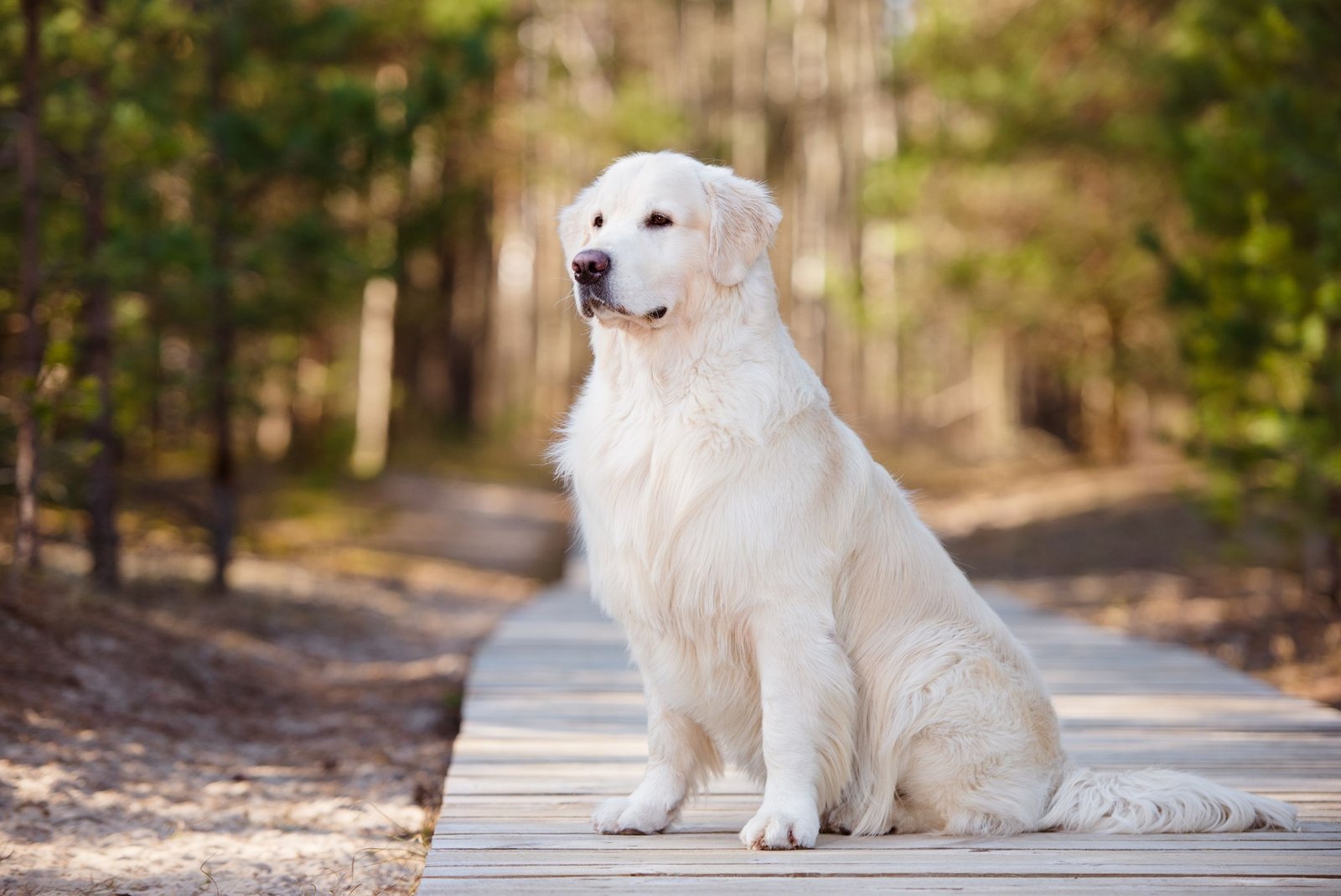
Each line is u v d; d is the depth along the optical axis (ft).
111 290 24.14
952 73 45.11
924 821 10.73
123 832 12.02
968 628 10.87
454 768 13.62
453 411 100.73
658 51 97.81
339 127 26.53
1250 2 25.73
